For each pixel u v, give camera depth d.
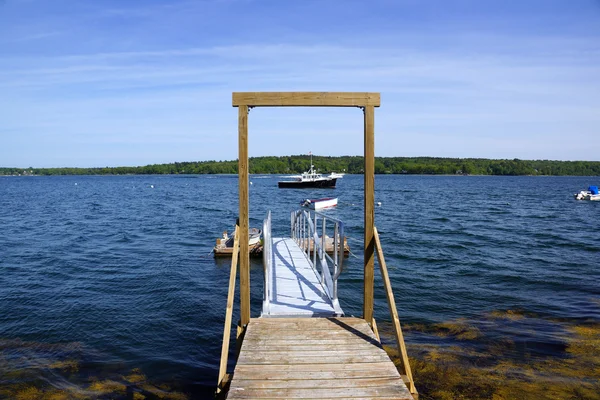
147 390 6.63
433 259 15.84
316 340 5.01
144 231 23.75
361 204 43.00
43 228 25.19
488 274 13.59
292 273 8.20
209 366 7.46
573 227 25.44
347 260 15.43
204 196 60.00
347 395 3.92
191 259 15.96
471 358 7.44
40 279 13.07
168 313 10.02
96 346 8.20
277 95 5.30
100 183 117.69
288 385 4.07
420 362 7.29
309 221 8.33
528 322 9.21
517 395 6.24
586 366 7.10
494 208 39.16
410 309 10.19
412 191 69.31
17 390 6.58
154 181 133.38
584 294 11.34
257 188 80.56
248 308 5.62
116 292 11.66
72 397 6.39
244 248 5.54
